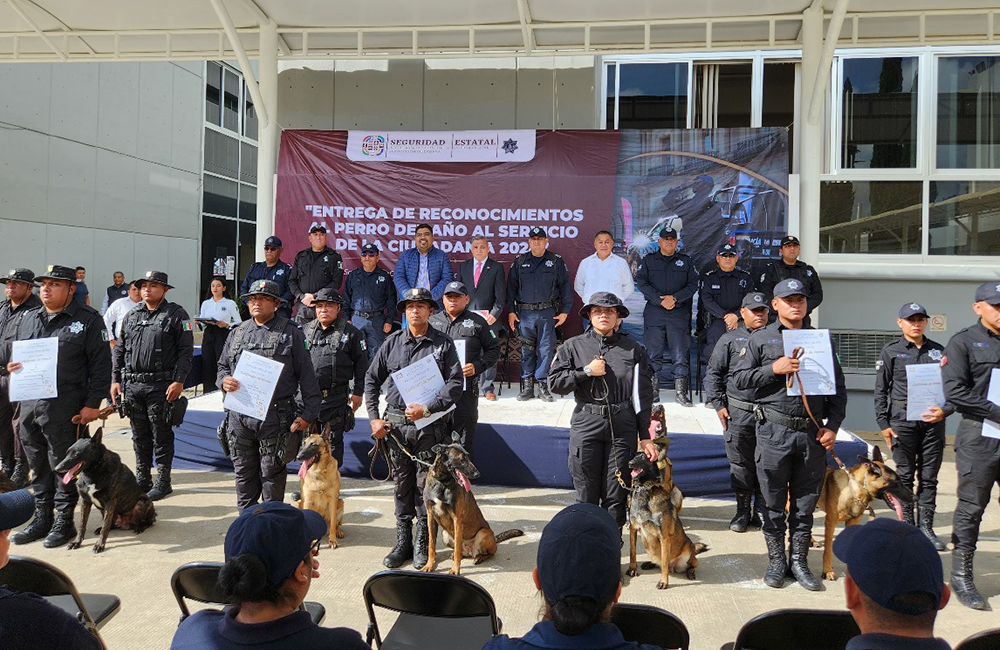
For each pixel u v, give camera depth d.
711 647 3.73
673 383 9.02
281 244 8.92
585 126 10.15
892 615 1.61
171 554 5.07
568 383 4.64
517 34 9.27
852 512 4.55
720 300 7.94
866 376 10.02
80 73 17.59
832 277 10.12
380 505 6.38
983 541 5.56
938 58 10.12
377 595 2.94
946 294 9.92
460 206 9.34
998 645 2.38
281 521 1.87
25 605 1.55
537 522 5.95
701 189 8.97
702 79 10.43
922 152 10.16
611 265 8.38
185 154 22.00
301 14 8.80
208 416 7.39
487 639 2.95
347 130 9.73
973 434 4.34
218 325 10.17
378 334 8.45
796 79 10.27
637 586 4.59
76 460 4.91
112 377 6.47
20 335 5.30
